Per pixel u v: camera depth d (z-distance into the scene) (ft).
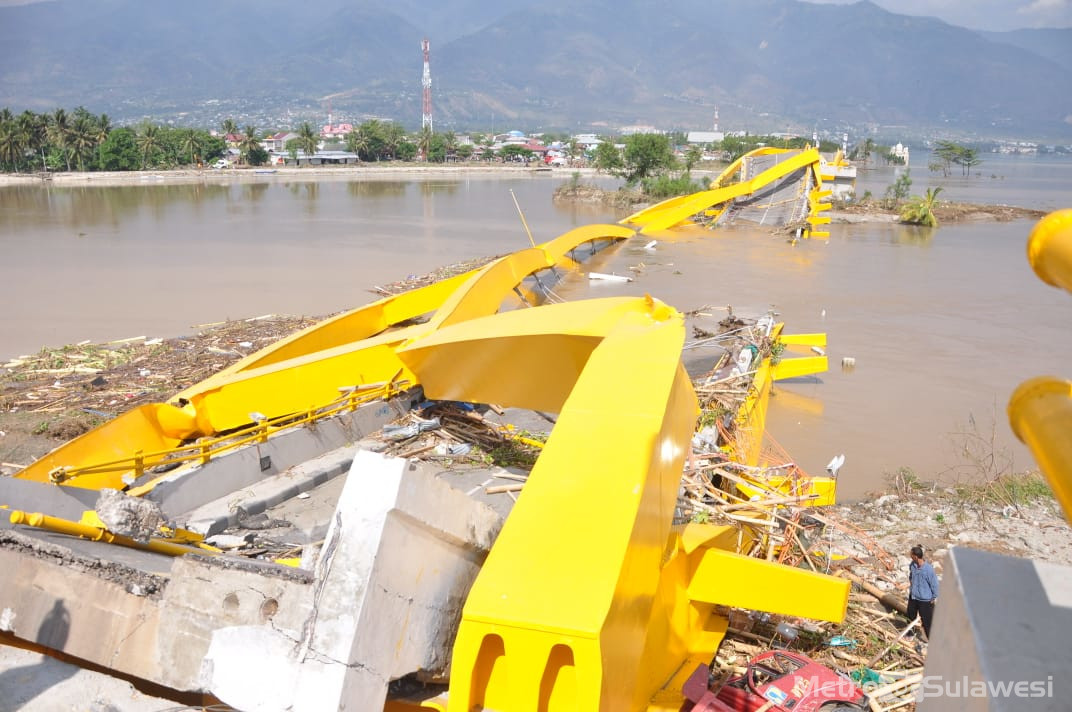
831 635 36.50
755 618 35.78
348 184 453.99
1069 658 10.18
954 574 12.34
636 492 21.18
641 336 32.76
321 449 50.96
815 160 266.98
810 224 241.14
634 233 216.74
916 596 37.32
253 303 126.21
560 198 362.74
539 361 42.16
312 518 43.70
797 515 42.78
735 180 338.75
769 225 257.75
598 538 19.65
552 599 17.71
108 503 23.02
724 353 81.15
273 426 51.85
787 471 54.60
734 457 51.55
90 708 18.45
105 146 498.28
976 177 632.38
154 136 536.01
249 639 17.31
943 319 129.18
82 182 444.14
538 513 20.81
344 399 53.57
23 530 22.84
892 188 330.75
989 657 10.35
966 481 65.10
